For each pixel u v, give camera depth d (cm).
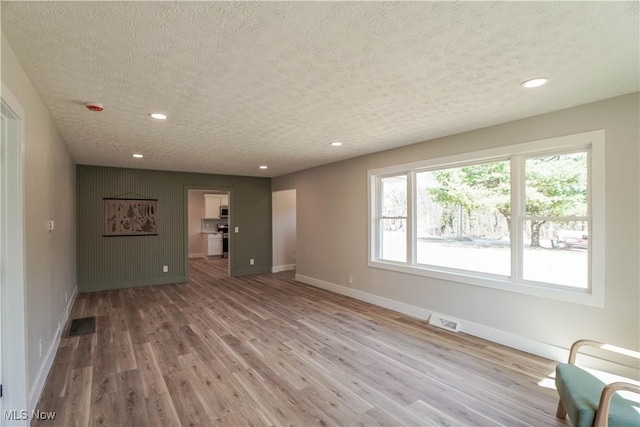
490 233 367
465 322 381
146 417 221
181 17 157
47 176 286
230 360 308
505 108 296
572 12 155
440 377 276
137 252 641
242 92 254
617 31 171
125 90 247
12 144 198
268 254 806
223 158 538
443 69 218
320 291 597
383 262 493
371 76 228
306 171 662
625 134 263
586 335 287
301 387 260
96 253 603
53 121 319
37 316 243
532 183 331
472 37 178
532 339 322
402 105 287
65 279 415
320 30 170
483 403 239
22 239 200
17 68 195
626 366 264
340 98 269
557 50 192
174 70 215
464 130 370
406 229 463
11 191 197
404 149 451
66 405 234
